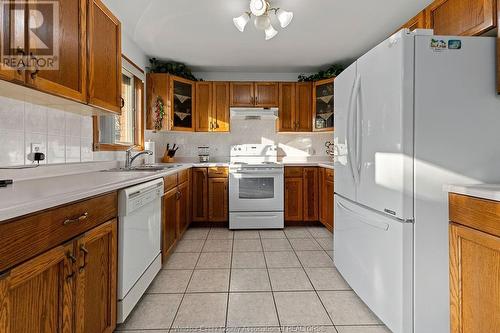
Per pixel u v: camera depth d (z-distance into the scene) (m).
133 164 2.96
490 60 1.37
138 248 1.65
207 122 3.86
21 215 0.78
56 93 1.26
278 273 2.23
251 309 1.72
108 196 1.33
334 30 2.74
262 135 4.14
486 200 0.96
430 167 1.34
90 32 1.52
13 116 1.39
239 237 3.23
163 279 2.12
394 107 1.39
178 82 3.64
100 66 1.64
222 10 2.36
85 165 2.01
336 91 2.18
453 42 1.36
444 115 1.35
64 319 0.99
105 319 1.30
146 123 3.46
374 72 1.57
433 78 1.34
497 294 0.93
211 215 3.64
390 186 1.42
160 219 2.12
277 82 3.89
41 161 1.59
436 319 1.34
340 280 2.11
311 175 3.68
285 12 2.20
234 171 3.55
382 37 2.90
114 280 1.39
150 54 3.38
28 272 0.81
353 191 1.84
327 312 1.69
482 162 1.36
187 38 2.92
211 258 2.56
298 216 3.67
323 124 3.82
